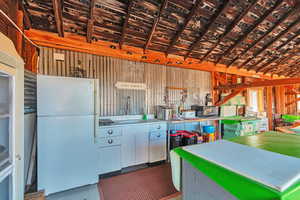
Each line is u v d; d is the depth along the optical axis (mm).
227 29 3090
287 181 725
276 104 6523
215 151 1230
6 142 1234
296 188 678
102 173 2412
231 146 1386
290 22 3096
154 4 2330
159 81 3758
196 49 3672
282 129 2953
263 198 655
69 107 1998
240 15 2742
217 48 3768
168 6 2432
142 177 2449
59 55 2645
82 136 2078
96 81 2189
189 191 1156
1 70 1044
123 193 2016
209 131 3768
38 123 1841
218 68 4547
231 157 1086
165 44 3328
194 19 2732
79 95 2061
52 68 2598
